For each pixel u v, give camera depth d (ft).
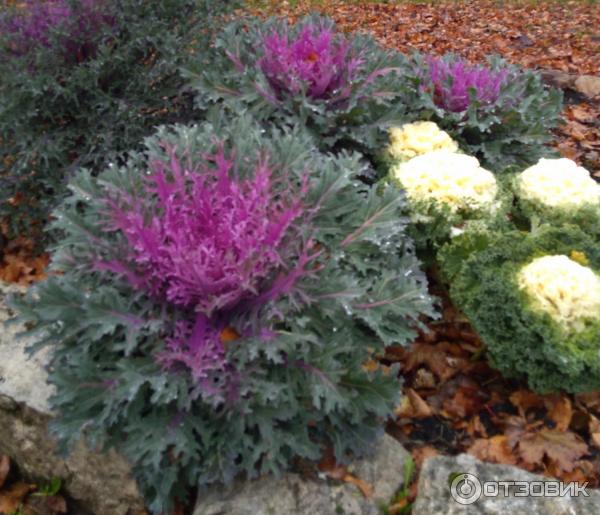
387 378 6.16
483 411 7.40
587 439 7.08
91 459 6.52
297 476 6.23
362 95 9.95
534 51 20.75
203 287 5.98
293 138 7.80
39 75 8.79
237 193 6.63
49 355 7.30
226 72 10.41
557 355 6.34
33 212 9.52
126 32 9.64
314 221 7.15
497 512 5.65
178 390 5.93
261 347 5.83
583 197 8.50
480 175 8.50
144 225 6.61
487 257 7.18
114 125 9.39
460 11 26.20
